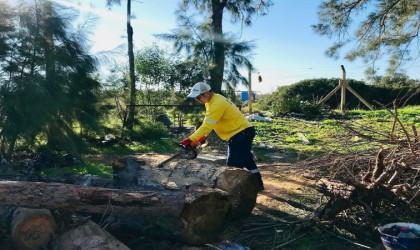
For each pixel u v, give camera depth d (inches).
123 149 439.5
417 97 973.8
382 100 1003.3
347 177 192.9
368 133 453.1
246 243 182.1
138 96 594.6
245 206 204.2
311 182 284.0
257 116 730.8
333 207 186.1
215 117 218.4
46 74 347.6
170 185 188.2
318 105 832.9
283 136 564.1
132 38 514.9
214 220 172.1
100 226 159.8
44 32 359.3
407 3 535.2
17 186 151.5
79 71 367.6
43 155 342.0
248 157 233.0
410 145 190.4
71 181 214.2
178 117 603.8
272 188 271.0
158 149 446.6
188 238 168.1
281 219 212.2
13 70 341.7
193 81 541.3
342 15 564.1
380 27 563.8
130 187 197.8
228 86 550.3
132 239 175.8
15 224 148.2
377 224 186.2
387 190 179.0
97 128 396.8
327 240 183.6
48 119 344.5
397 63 584.7
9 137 337.4
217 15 582.2
